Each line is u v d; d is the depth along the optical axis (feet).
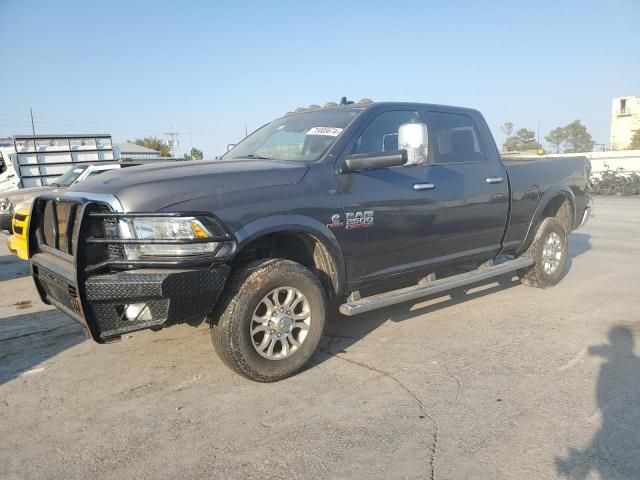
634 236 34.40
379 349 14.42
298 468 9.03
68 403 11.67
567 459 9.09
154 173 11.98
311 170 13.07
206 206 11.20
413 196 14.84
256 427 10.43
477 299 19.22
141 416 11.00
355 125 14.39
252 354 11.86
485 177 17.20
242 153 16.17
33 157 43.73
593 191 72.84
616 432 9.91
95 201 11.09
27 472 9.11
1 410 11.41
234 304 11.55
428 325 16.37
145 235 10.77
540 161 20.10
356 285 14.08
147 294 10.50
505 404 11.12
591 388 11.77
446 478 8.64
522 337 15.19
